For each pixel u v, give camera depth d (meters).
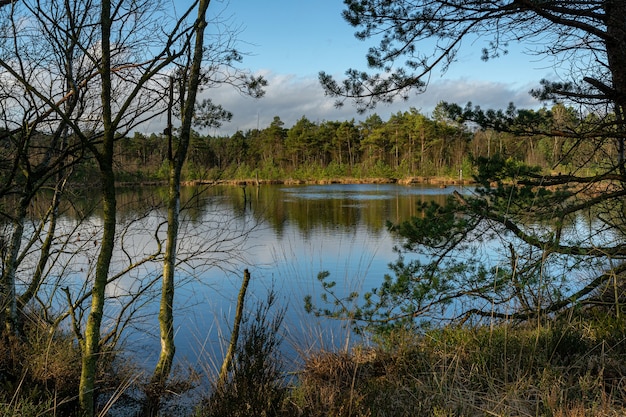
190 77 5.11
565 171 6.06
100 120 5.13
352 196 41.62
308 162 82.88
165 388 4.93
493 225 5.32
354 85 5.48
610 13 4.80
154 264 9.79
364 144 79.69
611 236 5.78
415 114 70.81
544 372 3.53
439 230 5.16
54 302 7.21
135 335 6.66
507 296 5.16
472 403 3.43
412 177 66.56
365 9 5.11
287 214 26.39
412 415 3.31
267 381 3.38
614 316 5.12
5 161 5.41
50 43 4.73
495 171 5.41
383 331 4.87
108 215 3.34
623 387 3.29
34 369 4.84
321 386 4.20
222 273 11.34
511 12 4.78
